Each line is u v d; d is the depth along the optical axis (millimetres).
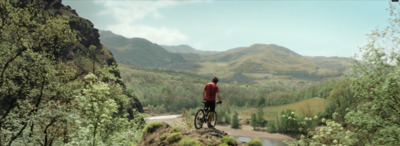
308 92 169750
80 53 25781
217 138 8398
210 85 9273
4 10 14633
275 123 97625
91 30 56656
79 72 21062
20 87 14492
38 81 15125
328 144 8164
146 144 9117
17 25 15078
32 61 15672
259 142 8125
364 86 8438
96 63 23500
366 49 8383
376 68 8141
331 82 151500
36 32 16250
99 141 10203
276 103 172375
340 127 8023
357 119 7938
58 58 23406
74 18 52562
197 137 8297
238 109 178375
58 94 15562
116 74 29500
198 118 9148
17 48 14680
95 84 10695
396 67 7523
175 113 167875
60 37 17328
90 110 9812
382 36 8242
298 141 8648
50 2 53406
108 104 10109
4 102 14078
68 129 11969
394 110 7621
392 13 8180
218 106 149625
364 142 7750
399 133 6750
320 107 121688
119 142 11141
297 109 124250
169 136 8570
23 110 13422
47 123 12273
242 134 98938
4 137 11000
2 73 13602
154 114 155250
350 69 8828
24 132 11539
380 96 7770
